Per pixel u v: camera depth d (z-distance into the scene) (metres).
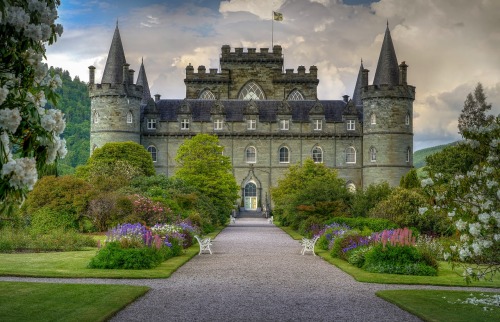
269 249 33.84
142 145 83.81
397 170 86.12
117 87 84.75
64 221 41.44
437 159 60.97
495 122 13.60
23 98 8.61
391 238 23.50
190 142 68.69
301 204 47.41
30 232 38.66
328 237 33.41
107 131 84.88
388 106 86.31
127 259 22.78
